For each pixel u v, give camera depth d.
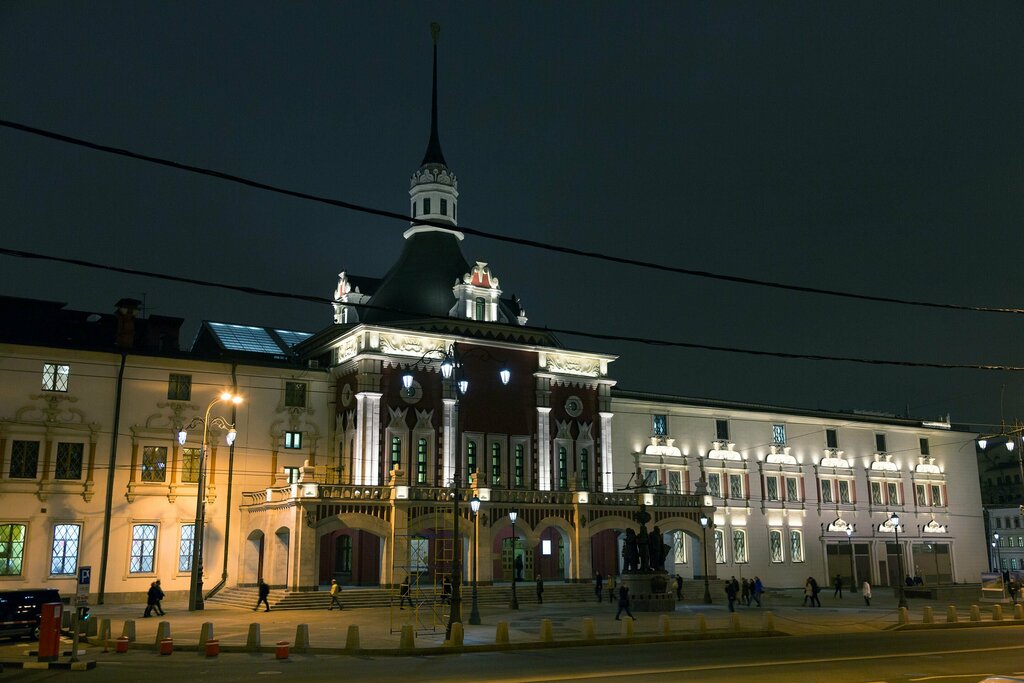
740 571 69.50
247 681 21.47
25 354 49.50
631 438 67.44
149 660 26.80
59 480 49.09
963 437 87.44
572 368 63.12
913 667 24.48
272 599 45.94
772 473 73.94
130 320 53.72
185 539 51.94
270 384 56.31
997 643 32.06
